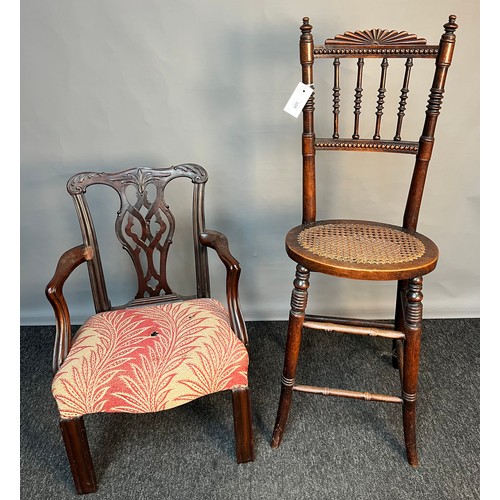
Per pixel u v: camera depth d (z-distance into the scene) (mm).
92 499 1202
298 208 1800
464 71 1569
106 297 1383
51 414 1498
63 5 1504
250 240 1859
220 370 1105
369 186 1749
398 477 1236
